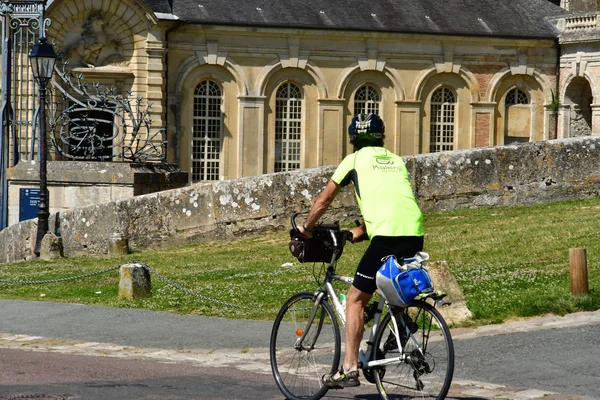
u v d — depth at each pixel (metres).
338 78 92.62
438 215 49.12
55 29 82.06
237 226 48.41
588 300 25.03
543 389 17.70
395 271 15.52
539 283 28.11
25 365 20.27
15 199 59.50
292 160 92.44
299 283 32.00
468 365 19.80
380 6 95.06
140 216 48.00
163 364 20.73
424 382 15.65
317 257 16.88
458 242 39.81
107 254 47.94
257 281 33.25
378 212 15.89
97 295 31.64
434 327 16.30
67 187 58.38
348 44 92.62
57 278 37.44
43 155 48.41
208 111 89.00
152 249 48.03
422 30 93.88
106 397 16.84
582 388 17.66
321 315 17.09
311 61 91.56
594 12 94.44
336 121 92.88
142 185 58.12
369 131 16.41
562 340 21.56
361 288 15.96
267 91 90.38
